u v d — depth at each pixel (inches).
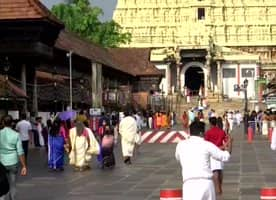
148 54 4082.2
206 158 534.0
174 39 6215.6
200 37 5634.8
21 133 1299.2
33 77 1827.0
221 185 903.7
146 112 3097.9
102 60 2837.1
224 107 4643.2
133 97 3560.5
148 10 6304.1
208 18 6245.1
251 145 2060.8
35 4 1523.1
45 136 1681.8
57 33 1628.9
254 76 5556.1
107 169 1279.5
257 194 881.5
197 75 5723.4
